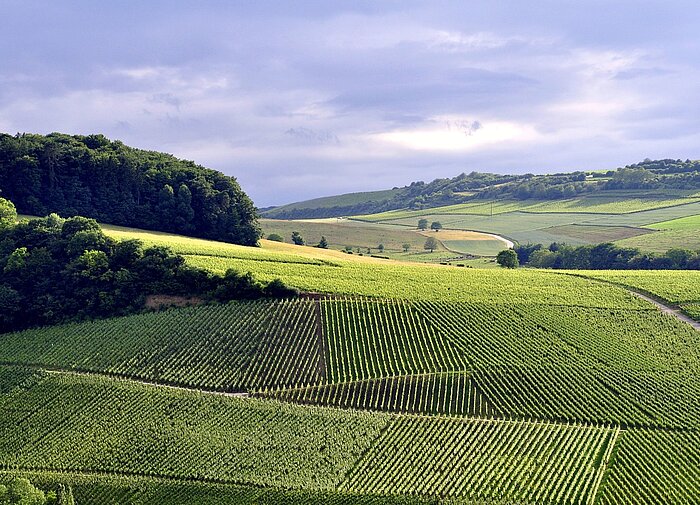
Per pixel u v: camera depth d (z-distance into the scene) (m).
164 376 66.12
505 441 56.88
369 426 58.59
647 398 63.03
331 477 52.50
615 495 49.88
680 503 48.84
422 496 50.06
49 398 63.00
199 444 56.59
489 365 67.69
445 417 60.38
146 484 52.44
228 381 65.31
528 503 49.09
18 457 56.22
